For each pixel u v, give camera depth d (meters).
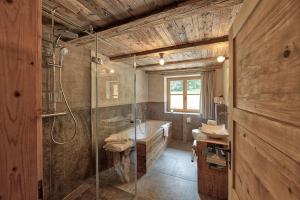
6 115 0.47
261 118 0.58
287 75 0.42
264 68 0.55
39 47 0.56
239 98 0.86
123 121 2.72
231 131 1.02
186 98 4.70
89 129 2.41
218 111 3.74
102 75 2.43
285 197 0.43
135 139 2.68
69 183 2.07
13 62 0.48
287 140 0.42
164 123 4.30
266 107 0.54
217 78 4.04
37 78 0.55
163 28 1.89
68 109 2.06
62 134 1.99
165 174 2.63
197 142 2.14
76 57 2.19
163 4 1.44
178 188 2.24
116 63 2.65
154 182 2.40
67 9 1.51
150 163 2.88
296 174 0.39
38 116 0.55
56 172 1.90
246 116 0.74
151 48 2.63
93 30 1.91
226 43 2.21
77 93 2.21
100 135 2.45
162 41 2.32
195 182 2.39
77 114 2.21
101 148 2.48
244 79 0.77
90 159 2.41
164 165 2.96
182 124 4.58
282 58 0.44
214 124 3.00
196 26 1.84
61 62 1.94
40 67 0.56
